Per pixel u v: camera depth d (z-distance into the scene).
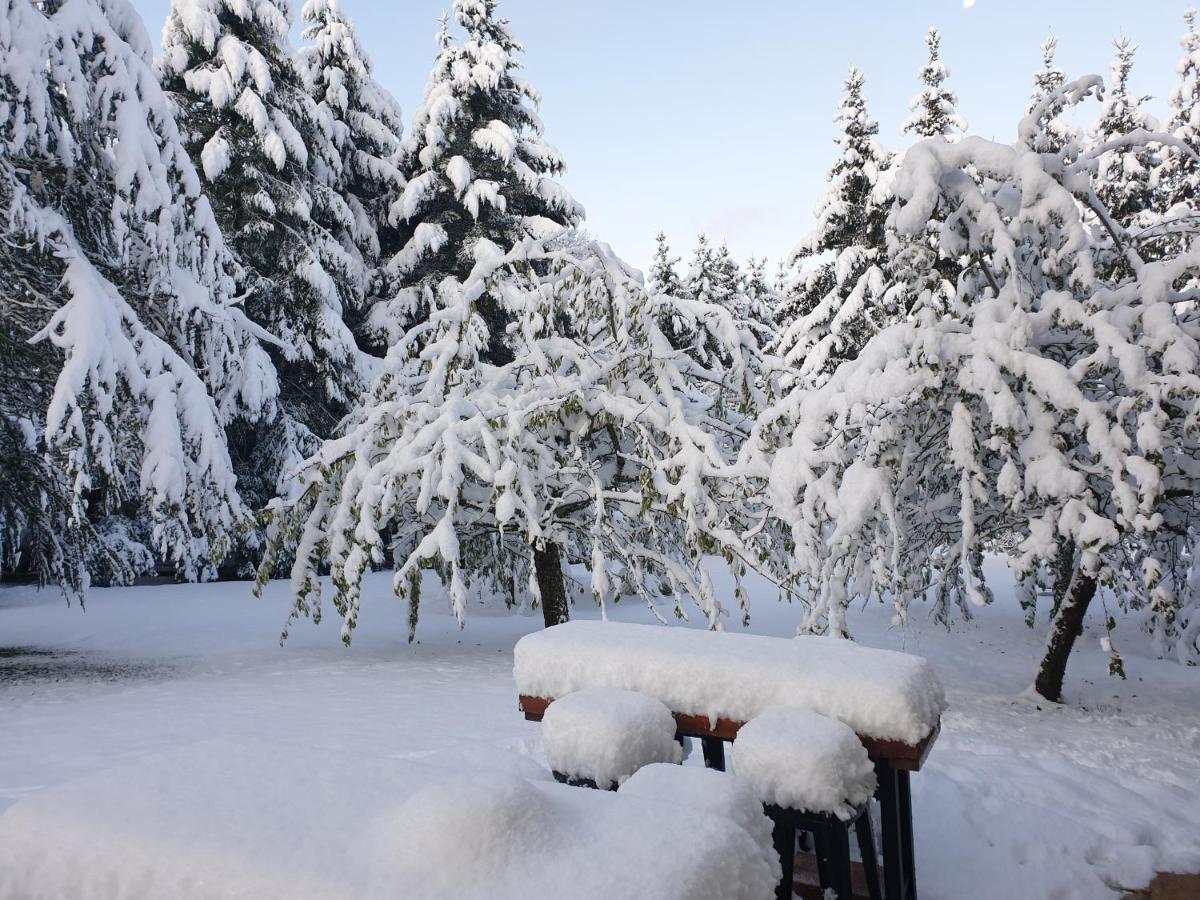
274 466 22.02
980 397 8.02
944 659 13.17
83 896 1.32
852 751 2.43
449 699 7.58
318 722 6.37
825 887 2.91
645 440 10.31
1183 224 8.34
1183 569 11.44
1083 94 7.95
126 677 9.67
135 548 19.92
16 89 9.92
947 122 21.34
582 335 11.28
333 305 22.08
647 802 1.52
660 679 2.81
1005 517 9.41
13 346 10.70
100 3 11.77
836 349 19.41
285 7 23.98
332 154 24.64
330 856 1.28
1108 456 7.20
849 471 8.16
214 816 1.41
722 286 32.97
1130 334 7.45
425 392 10.87
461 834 1.26
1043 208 7.59
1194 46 23.47
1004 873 3.44
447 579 13.48
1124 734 7.30
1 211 10.05
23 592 18.92
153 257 11.49
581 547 13.20
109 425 10.12
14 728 6.45
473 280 11.11
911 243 8.34
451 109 25.23
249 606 17.22
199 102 22.12
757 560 9.66
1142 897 3.37
